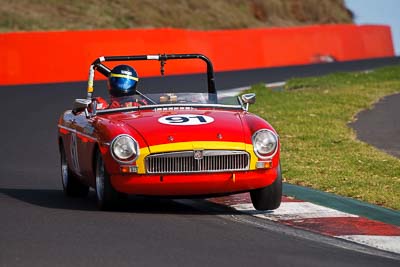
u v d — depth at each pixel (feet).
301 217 105.70
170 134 102.99
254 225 100.17
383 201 116.47
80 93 289.74
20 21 438.40
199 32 395.14
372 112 224.74
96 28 462.19
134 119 108.58
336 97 252.83
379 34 529.04
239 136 103.71
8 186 139.74
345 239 93.76
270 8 594.24
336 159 153.17
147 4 516.73
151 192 102.78
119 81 120.78
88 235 90.68
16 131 213.46
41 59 335.26
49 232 92.38
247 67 416.26
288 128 192.03
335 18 641.40
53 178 150.82
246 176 102.83
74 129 120.67
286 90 286.66
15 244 85.56
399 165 145.59
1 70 325.83
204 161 101.76
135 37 364.99
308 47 459.73
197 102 118.42
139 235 91.15
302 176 136.05
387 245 91.35
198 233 93.35
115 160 102.58
